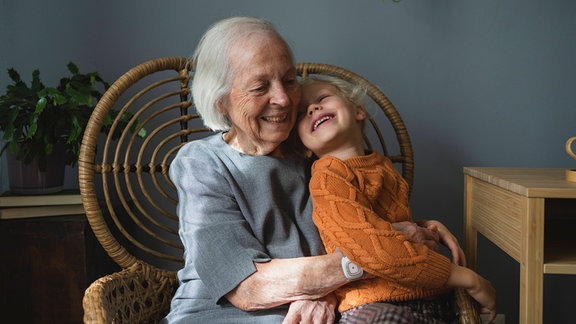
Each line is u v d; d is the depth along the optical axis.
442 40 1.83
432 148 1.87
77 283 1.48
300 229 1.24
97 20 1.80
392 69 1.84
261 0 1.81
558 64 1.83
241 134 1.24
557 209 1.58
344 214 1.09
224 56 1.17
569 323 1.89
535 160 1.86
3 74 1.79
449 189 1.89
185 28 1.81
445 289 1.11
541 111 1.85
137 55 1.81
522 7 1.82
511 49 1.83
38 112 1.43
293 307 1.07
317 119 1.22
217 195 1.17
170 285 1.35
